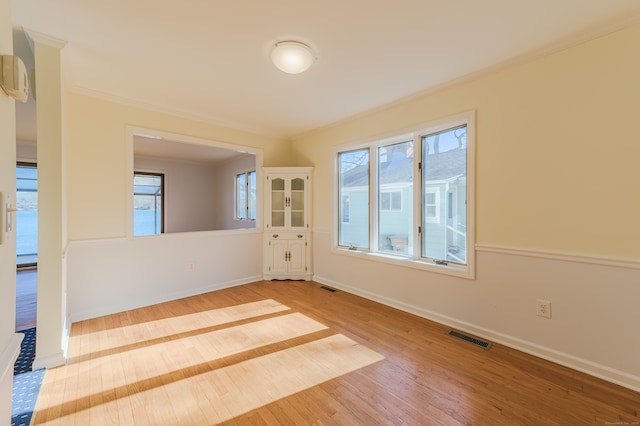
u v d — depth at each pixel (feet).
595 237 6.49
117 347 7.78
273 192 14.90
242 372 6.68
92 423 5.12
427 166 10.19
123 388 6.08
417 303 10.12
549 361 7.09
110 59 7.70
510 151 7.78
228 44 7.03
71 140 9.40
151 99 10.49
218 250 13.26
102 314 9.98
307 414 5.36
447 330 8.87
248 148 14.32
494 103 8.08
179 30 6.47
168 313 10.24
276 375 6.57
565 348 6.91
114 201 10.25
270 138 15.19
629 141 6.05
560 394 5.87
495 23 6.17
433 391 5.99
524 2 5.53
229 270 13.66
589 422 5.13
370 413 5.38
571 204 6.81
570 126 6.79
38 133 6.66
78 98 9.54
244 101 10.61
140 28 6.40
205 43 6.98
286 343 8.06
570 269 6.83
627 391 5.93
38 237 6.72
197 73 8.50
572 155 6.77
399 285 10.71
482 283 8.39
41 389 6.00
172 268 11.76
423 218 10.35
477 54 7.36
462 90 8.81
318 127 13.98
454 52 7.29
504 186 7.91
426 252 10.28
